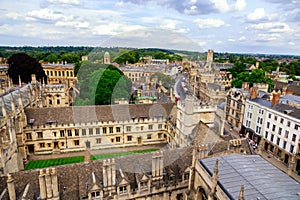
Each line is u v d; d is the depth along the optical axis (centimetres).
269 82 11919
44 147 6134
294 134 6200
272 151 7094
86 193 3094
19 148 5456
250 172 2758
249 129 8088
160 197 3406
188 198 3167
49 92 9544
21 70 11594
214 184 2512
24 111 6081
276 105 7156
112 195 3120
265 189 2419
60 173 3148
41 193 2783
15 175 3025
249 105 8131
